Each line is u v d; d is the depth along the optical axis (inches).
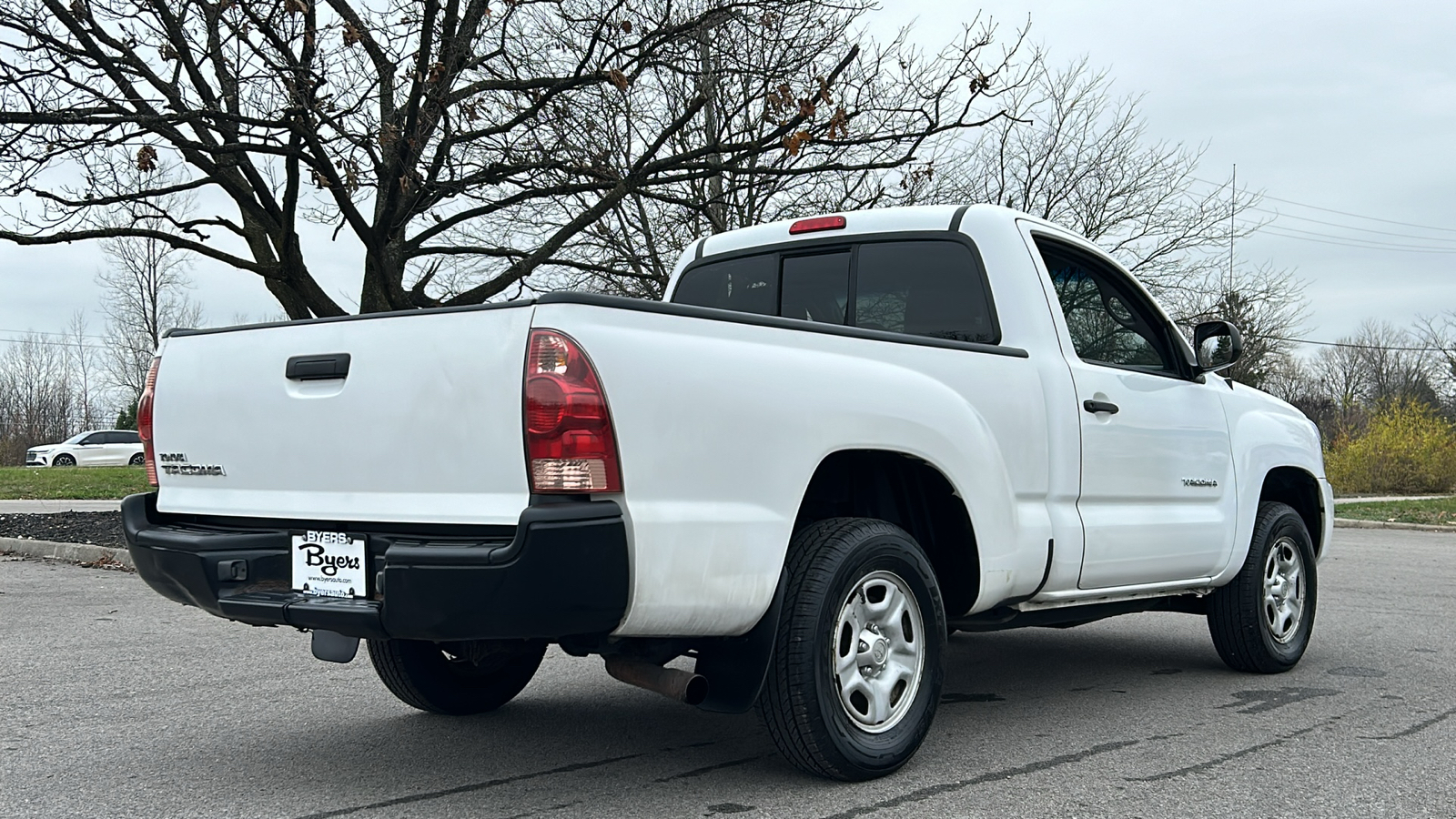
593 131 483.8
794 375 144.5
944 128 390.0
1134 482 196.9
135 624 280.5
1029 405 177.9
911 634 156.7
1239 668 229.0
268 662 235.8
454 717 189.3
